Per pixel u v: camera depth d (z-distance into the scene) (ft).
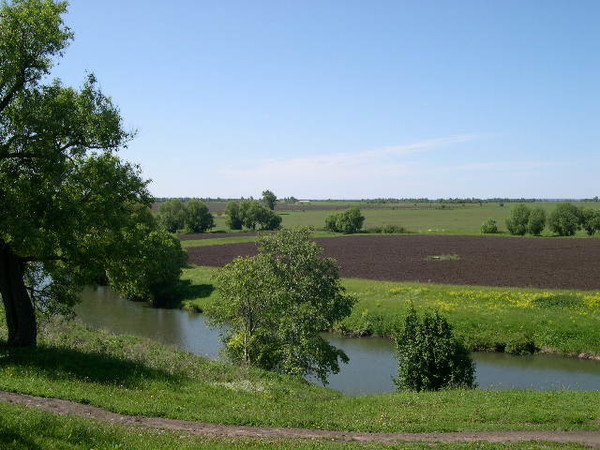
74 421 43.70
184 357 92.43
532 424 61.26
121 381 67.97
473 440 53.93
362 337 160.76
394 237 428.97
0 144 70.23
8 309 75.97
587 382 115.24
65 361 70.54
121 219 79.82
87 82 75.77
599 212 409.28
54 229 69.56
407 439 53.98
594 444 52.65
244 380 81.20
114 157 79.41
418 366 89.61
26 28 67.72
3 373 61.82
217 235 446.60
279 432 54.49
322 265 116.78
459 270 252.42
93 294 224.94
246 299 108.37
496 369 126.21
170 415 55.83
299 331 104.22
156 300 209.87
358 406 72.69
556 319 152.46
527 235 421.59
